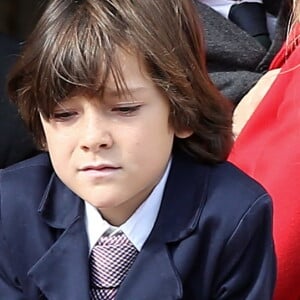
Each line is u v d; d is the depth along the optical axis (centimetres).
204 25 680
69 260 474
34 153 679
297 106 539
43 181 500
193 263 472
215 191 477
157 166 453
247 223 470
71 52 435
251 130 557
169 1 458
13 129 671
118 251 475
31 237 487
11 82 477
